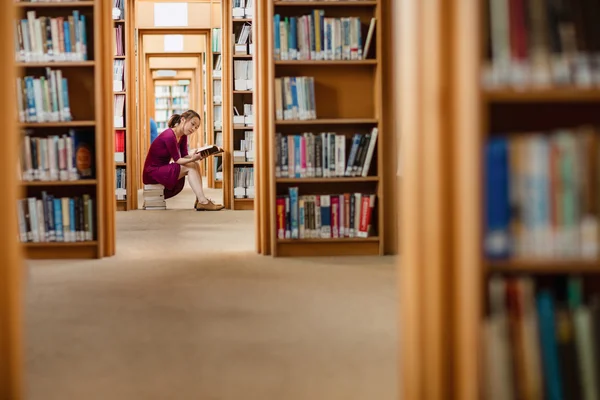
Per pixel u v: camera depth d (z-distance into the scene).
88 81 5.43
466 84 1.81
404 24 2.09
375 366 2.76
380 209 5.43
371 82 5.55
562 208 1.83
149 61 17.61
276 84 5.29
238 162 9.59
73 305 3.80
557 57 1.82
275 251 5.38
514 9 1.82
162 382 2.58
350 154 5.38
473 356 1.82
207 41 12.45
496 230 1.82
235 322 3.44
